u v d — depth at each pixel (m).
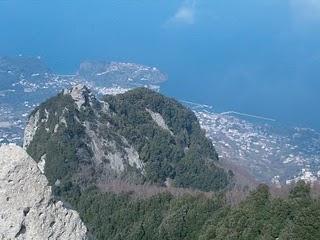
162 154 151.88
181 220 86.12
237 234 70.69
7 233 36.50
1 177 36.94
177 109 174.62
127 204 103.12
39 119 152.62
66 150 136.75
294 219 68.50
